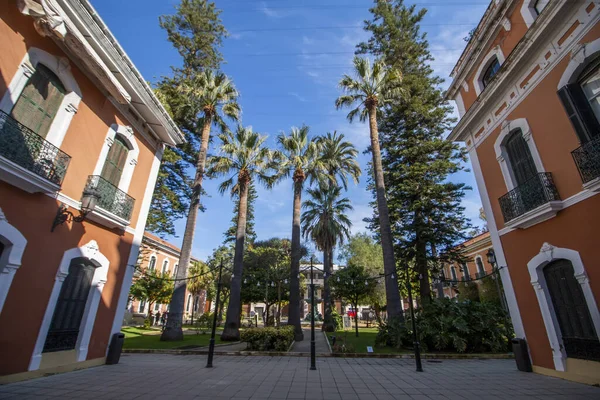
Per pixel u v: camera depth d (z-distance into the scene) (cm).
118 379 645
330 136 2442
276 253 2506
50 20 571
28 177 558
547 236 704
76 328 731
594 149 569
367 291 1656
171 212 1973
